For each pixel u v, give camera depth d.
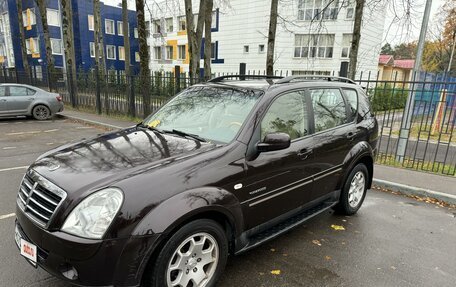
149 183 2.34
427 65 39.53
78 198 2.26
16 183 5.39
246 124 3.01
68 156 2.85
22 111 12.12
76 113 14.09
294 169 3.32
